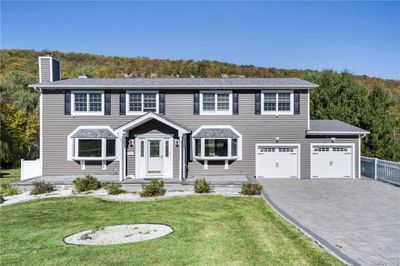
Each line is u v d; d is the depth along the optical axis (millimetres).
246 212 13680
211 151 23297
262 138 23609
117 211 14461
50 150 23578
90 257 8523
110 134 23156
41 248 9430
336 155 23641
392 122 35594
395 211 13664
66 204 16047
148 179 21750
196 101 23625
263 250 8805
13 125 34406
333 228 11109
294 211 13680
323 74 38594
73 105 23609
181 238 10008
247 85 23250
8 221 12984
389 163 21328
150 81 24875
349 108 36062
